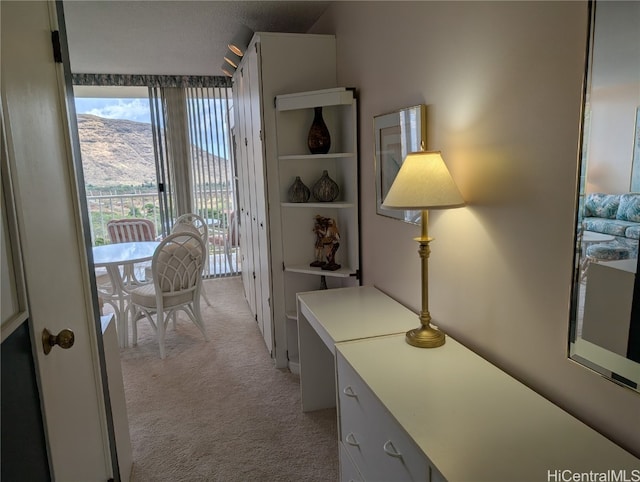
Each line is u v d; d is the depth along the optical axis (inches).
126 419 82.3
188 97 203.3
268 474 80.2
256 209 132.7
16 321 38.0
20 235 40.9
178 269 131.5
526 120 51.3
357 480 63.3
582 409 46.3
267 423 96.3
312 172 117.4
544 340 51.1
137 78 193.8
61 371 49.4
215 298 189.9
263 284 131.3
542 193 49.7
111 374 74.0
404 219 82.7
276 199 116.3
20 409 38.8
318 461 83.4
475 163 61.1
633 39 37.3
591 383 44.9
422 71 73.1
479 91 59.3
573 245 45.4
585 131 42.8
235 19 125.8
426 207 56.9
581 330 45.2
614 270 40.8
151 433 93.4
